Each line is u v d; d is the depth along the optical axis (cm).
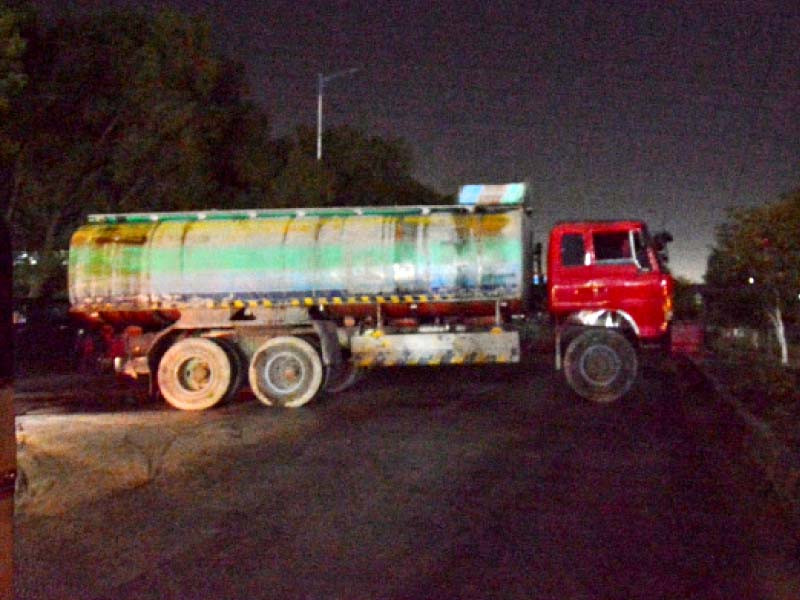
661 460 1086
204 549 745
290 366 1642
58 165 2692
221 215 1780
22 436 1277
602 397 1612
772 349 2802
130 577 676
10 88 1942
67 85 2562
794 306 2367
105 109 2633
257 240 1723
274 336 1708
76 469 1052
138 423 1423
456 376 2144
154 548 748
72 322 2519
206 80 2838
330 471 1033
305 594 638
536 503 884
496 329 1720
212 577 674
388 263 1702
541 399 1662
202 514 853
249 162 3170
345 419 1435
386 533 785
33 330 2666
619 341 1609
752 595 635
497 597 630
